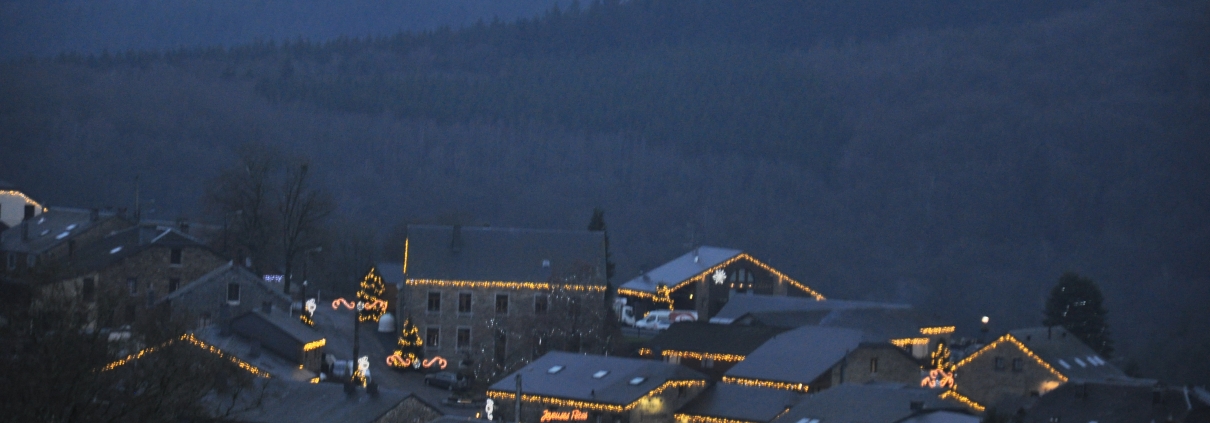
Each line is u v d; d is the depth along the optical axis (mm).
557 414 127500
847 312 182625
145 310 168875
